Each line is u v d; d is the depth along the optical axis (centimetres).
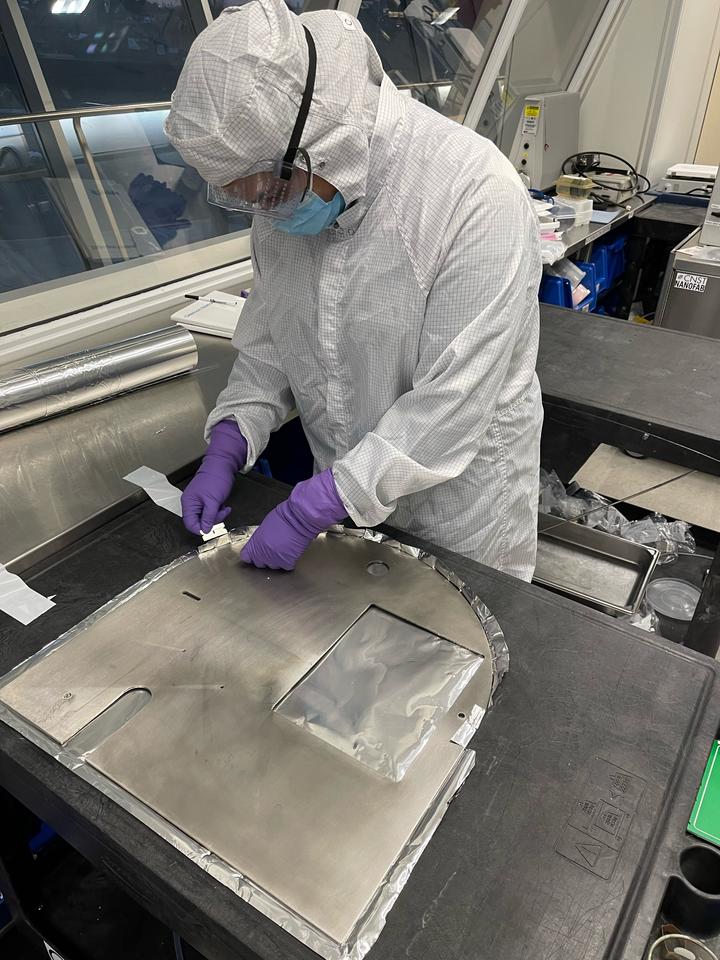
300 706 74
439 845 62
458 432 92
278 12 74
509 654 81
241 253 212
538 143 310
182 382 151
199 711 74
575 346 174
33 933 117
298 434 198
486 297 87
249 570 94
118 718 73
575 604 89
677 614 195
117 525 104
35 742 71
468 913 57
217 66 71
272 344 118
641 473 216
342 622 86
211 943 60
